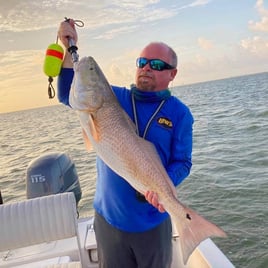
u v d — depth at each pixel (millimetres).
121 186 1161
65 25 1159
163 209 1055
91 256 1700
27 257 1685
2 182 5859
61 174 2195
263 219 3463
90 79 1068
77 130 12805
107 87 1101
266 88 26984
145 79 1178
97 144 1075
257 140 6934
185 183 4672
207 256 1498
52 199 1530
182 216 1054
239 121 9781
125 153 1060
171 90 1232
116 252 1219
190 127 1210
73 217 1517
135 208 1162
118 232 1189
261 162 5328
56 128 15062
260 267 2781
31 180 2117
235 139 7348
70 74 1209
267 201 3842
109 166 1077
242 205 3822
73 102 1089
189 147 1216
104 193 1210
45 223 1499
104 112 1070
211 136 8039
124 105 1196
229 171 5059
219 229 995
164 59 1170
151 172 1053
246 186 4320
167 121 1166
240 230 3318
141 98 1178
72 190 2264
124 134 1063
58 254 1691
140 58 1195
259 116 10172
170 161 1207
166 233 1247
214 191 4277
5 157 8461
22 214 1497
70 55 1197
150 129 1156
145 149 1068
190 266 1603
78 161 6535
